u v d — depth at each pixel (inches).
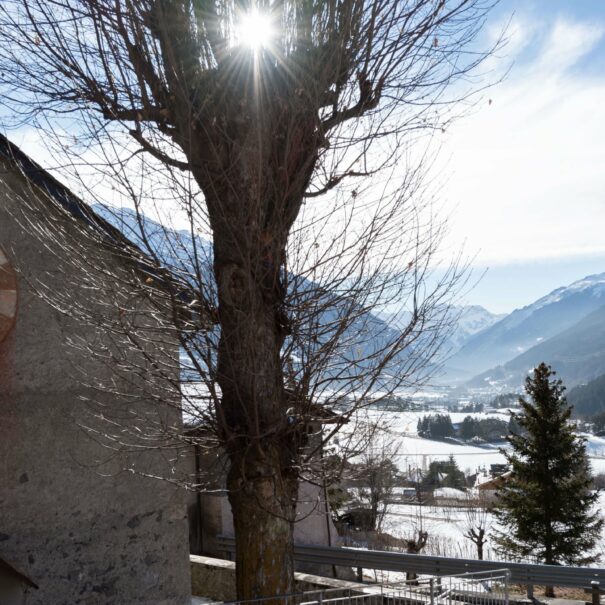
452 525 1672.0
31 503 299.1
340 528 1069.8
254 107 264.4
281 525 280.7
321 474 294.5
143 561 329.1
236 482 279.1
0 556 284.8
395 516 1670.8
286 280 281.7
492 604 390.3
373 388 280.4
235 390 274.7
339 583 428.5
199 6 267.0
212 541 644.7
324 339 281.4
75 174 258.2
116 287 289.4
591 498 1387.8
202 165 270.2
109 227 282.0
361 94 280.7
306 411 283.3
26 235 308.7
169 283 265.1
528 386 1435.8
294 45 271.1
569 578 508.1
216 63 270.8
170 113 271.0
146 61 268.1
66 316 311.7
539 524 1369.3
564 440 1391.5
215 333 279.0
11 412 298.7
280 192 270.5
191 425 310.3
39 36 262.8
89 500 315.3
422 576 537.3
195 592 495.2
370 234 281.1
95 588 312.3
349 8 266.1
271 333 279.4
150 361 273.6
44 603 296.8
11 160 303.0
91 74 265.9
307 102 268.1
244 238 266.1
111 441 323.3
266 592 274.8
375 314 282.2
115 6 258.7
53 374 310.5
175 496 343.3
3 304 298.7
